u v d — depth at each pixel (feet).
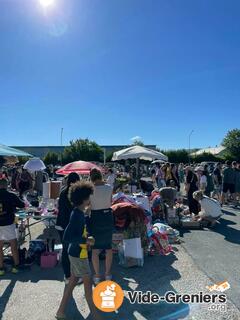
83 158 190.19
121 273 20.34
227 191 49.34
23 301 16.48
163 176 53.47
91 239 14.29
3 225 20.21
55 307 15.80
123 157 46.55
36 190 47.78
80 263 13.96
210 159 188.44
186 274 19.97
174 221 32.99
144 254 23.39
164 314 15.10
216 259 22.75
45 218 24.61
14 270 20.36
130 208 21.95
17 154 42.73
